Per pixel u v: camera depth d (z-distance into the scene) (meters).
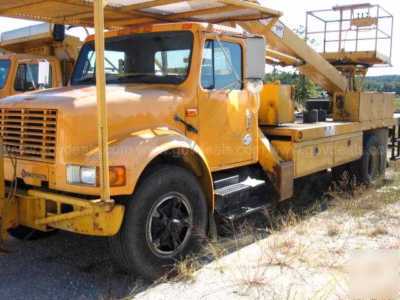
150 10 5.52
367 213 6.77
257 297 4.11
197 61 5.05
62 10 5.38
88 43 5.81
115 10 5.41
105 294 4.24
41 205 4.38
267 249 5.22
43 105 4.35
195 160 4.88
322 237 5.71
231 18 5.90
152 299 4.12
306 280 4.45
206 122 5.18
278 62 8.42
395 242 5.50
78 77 5.77
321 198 7.90
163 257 4.49
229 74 5.50
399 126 10.71
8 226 4.49
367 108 8.66
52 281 4.55
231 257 5.07
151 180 4.35
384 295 4.03
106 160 3.91
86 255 5.23
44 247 5.49
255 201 5.96
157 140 4.39
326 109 9.50
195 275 4.58
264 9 5.49
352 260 4.92
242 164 5.71
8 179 4.66
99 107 3.88
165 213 4.54
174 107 4.85
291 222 6.16
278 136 6.59
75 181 4.15
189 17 5.84
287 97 7.06
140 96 4.64
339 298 4.01
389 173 10.31
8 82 9.18
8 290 4.33
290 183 6.37
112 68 5.54
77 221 4.14
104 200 3.92
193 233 4.76
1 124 4.69
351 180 8.57
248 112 5.75
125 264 4.35
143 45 5.38
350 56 9.81
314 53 8.54
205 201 4.91
